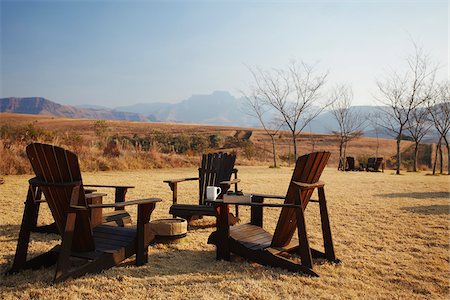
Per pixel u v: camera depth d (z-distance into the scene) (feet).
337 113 92.22
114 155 63.36
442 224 21.81
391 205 28.32
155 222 17.61
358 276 13.39
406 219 23.20
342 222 22.36
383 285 12.61
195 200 30.22
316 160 13.57
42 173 12.39
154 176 47.96
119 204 12.72
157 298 11.01
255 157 114.21
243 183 42.60
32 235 18.62
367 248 17.03
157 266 14.03
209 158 23.40
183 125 274.77
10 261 14.24
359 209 26.58
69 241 12.03
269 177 50.29
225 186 20.97
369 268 14.28
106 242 13.85
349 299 11.28
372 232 19.94
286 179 47.39
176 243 17.29
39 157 12.03
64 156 11.74
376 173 71.15
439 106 76.74
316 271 13.56
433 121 77.71
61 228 13.39
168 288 11.78
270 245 14.61
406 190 38.17
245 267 13.96
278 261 13.55
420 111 79.00
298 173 13.43
